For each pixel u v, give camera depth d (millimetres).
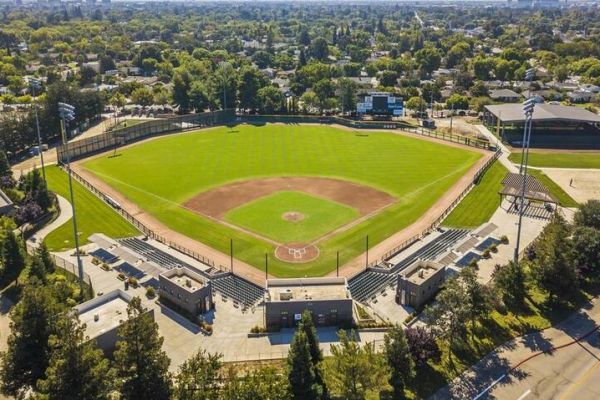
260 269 91000
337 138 180500
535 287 80062
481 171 139750
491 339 68812
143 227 106312
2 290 81000
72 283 81812
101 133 182000
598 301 77750
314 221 110438
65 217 111125
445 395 59250
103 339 63781
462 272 69688
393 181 135500
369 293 82750
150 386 51781
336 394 56719
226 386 51938
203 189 129625
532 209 115250
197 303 76062
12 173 127875
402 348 57688
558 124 184875
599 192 125500
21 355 56188
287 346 69500
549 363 64562
